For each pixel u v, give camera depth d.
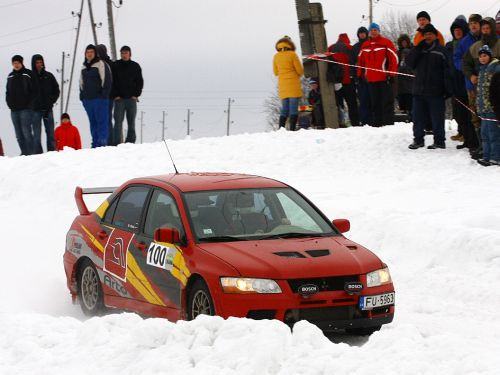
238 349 7.30
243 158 23.14
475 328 10.09
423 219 14.88
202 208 10.22
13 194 21.44
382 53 25.31
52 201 20.69
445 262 13.41
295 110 27.44
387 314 9.50
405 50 27.41
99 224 11.59
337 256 9.50
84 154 24.11
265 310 8.98
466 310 11.17
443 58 22.14
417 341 7.51
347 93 27.98
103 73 26.81
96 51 26.84
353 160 22.28
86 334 8.29
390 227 14.96
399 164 21.55
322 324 9.11
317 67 28.17
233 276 9.11
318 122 28.69
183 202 10.26
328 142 23.91
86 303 11.68
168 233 9.80
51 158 23.70
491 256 12.99
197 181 10.82
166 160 23.23
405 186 19.23
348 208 16.34
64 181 21.50
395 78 27.41
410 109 27.61
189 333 7.80
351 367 6.90
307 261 9.29
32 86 28.12
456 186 18.94
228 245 9.70
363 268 9.41
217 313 9.13
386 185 19.61
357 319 9.26
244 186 10.72
